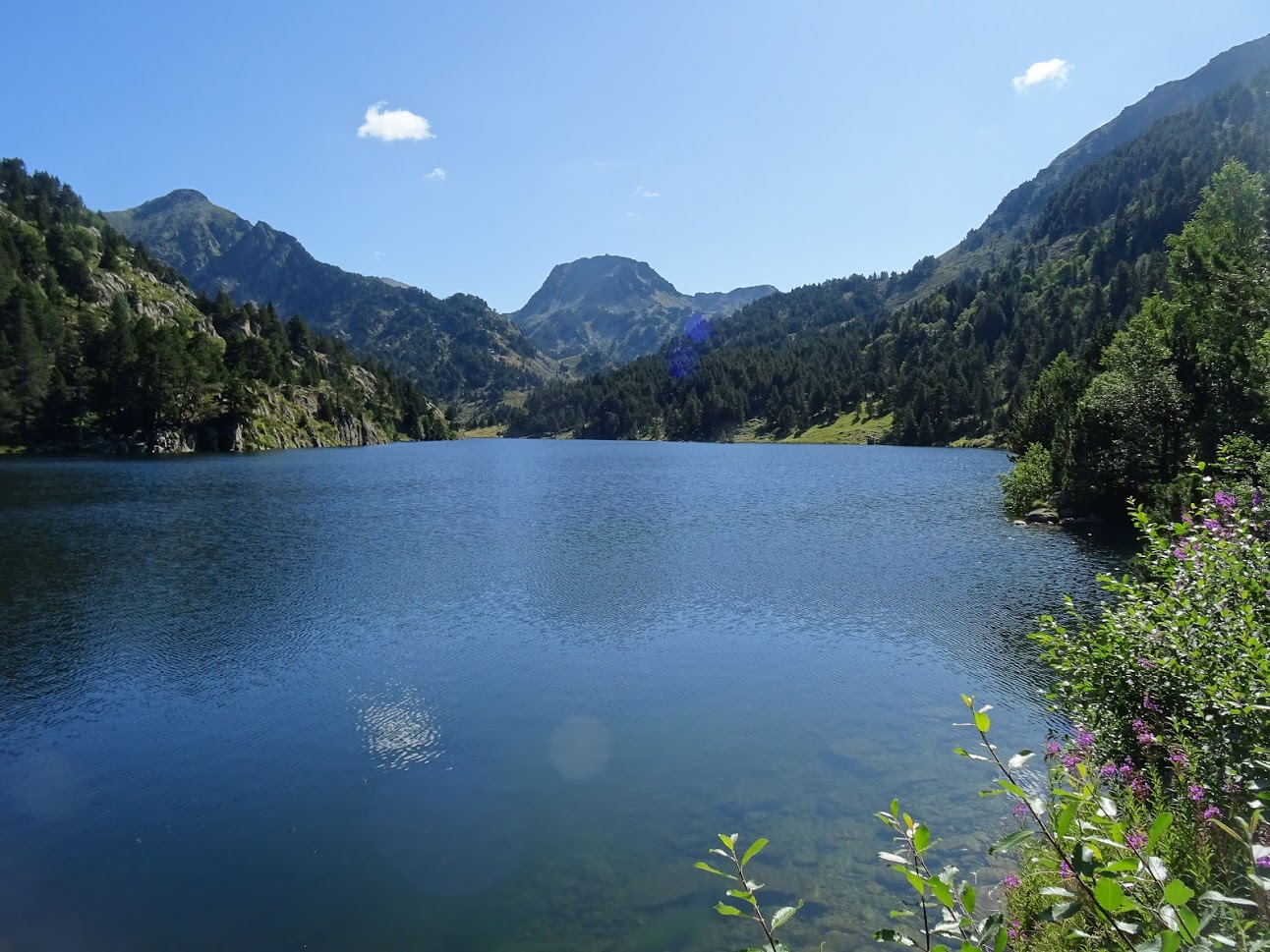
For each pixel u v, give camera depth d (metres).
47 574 31.97
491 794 13.39
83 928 9.97
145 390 131.50
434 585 29.94
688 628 23.78
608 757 14.70
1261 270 35.19
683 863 11.05
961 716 16.34
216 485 71.19
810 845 11.24
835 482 76.19
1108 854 4.62
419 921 9.95
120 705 17.86
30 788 13.91
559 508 55.59
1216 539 9.98
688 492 67.50
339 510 53.88
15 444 122.69
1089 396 45.44
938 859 10.59
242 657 21.27
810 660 20.45
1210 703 8.33
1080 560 33.59
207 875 11.11
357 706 17.62
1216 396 37.81
